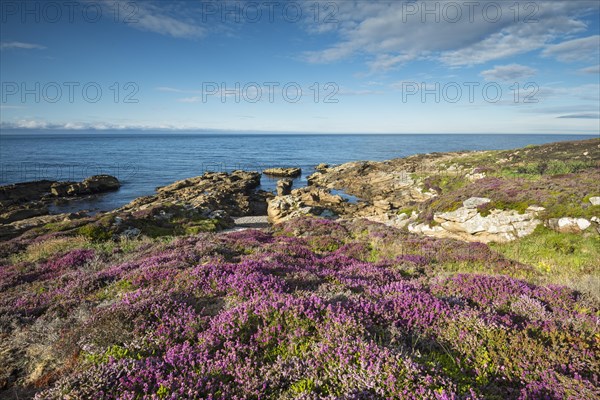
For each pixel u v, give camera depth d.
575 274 10.80
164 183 81.50
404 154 168.25
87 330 5.98
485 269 12.03
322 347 4.93
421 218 23.64
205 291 7.82
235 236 18.98
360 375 4.39
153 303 6.74
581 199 16.36
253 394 4.40
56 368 5.42
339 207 49.66
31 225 27.56
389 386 4.12
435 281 9.17
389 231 20.31
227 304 7.07
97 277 9.82
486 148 196.25
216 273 8.77
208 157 156.88
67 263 13.59
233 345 5.43
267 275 8.84
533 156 53.75
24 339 6.54
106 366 4.76
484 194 20.66
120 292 8.52
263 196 62.56
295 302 6.37
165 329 5.89
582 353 5.00
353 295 7.41
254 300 6.66
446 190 47.22
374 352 4.72
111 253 15.69
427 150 197.38
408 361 4.44
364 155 166.12
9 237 25.02
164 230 26.84
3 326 7.27
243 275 8.48
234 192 61.62
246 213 50.66
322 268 11.95
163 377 4.67
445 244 15.75
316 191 54.81
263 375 4.71
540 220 16.86
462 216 20.00
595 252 13.70
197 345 5.42
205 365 4.96
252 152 193.62
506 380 4.60
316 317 5.93
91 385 4.38
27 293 9.53
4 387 5.11
